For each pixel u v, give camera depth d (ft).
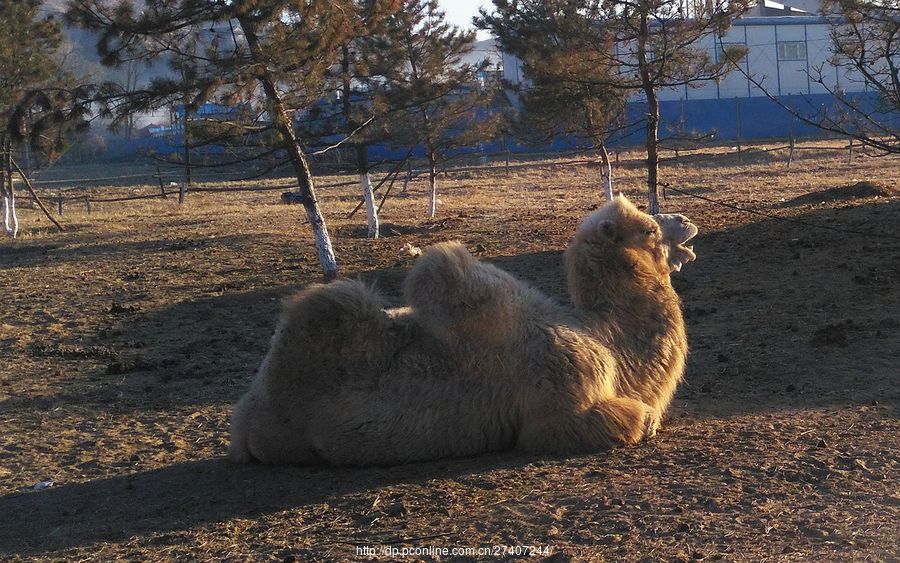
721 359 28.66
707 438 20.35
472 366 19.90
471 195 109.81
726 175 116.47
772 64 189.16
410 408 19.84
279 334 20.66
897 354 26.73
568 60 57.41
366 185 69.92
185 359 35.68
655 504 16.11
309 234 71.10
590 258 21.09
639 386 21.08
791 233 52.16
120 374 34.12
